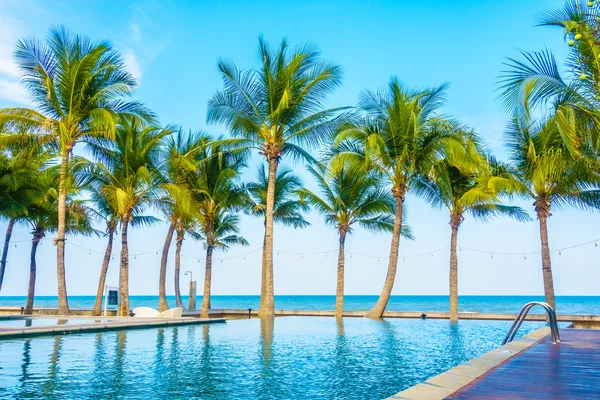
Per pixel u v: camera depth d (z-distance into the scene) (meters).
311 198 29.25
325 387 7.95
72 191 30.94
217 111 23.77
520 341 10.90
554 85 12.96
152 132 27.17
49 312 33.78
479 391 5.76
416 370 9.66
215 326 20.53
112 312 29.88
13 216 27.89
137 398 7.01
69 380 8.19
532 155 20.98
